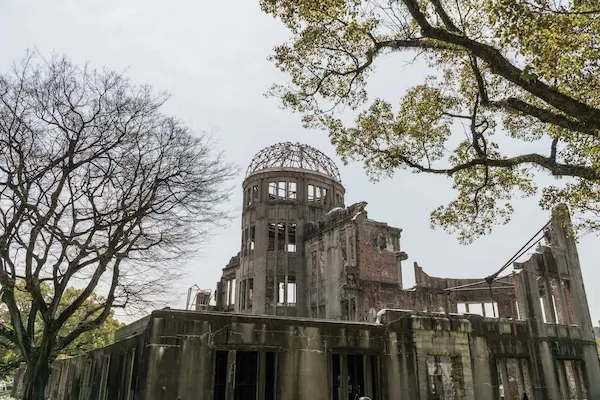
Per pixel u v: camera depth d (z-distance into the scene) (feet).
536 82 36.81
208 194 69.92
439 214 62.39
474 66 45.03
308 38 48.32
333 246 107.96
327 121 57.67
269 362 58.90
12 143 59.93
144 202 68.44
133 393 50.57
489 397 68.23
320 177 130.00
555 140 50.39
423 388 61.72
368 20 43.83
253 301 118.11
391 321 62.54
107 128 64.39
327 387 54.49
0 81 59.57
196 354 48.78
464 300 113.09
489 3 36.27
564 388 80.48
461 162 58.49
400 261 105.50
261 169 131.54
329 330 57.26
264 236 122.52
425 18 39.34
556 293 89.71
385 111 58.39
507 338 74.84
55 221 62.18
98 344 144.56
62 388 108.06
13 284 61.77
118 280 68.23
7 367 154.20
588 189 56.59
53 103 61.98
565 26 35.83
